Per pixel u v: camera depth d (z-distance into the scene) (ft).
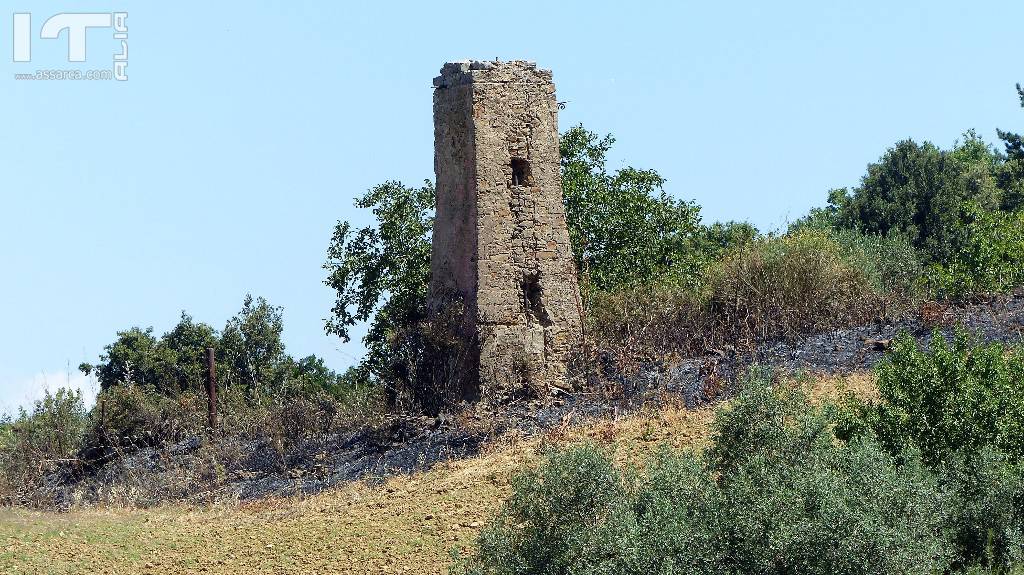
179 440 390.21
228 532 266.77
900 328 320.09
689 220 456.45
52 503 346.74
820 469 199.21
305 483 304.50
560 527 197.47
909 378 227.40
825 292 349.20
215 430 373.81
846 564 187.11
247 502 298.76
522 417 309.01
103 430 386.32
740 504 194.18
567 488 199.31
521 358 330.54
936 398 224.74
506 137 336.29
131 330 568.00
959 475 213.05
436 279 345.31
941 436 222.07
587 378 329.11
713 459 213.46
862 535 187.21
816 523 188.44
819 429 211.20
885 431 224.12
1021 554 205.46
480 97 334.24
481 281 330.75
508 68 338.34
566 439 278.87
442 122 343.05
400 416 322.14
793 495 192.34
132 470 358.02
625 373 320.29
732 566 191.52
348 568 237.25
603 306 362.53
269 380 554.46
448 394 328.70
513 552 199.00
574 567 192.75
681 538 190.29
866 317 342.64
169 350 559.38
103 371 558.56
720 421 215.51
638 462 254.06
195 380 536.42
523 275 335.26
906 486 197.36
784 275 351.25
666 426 273.95
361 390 379.35
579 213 439.22
